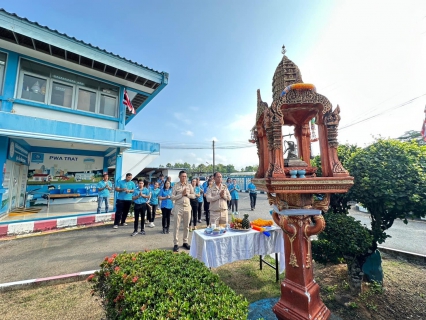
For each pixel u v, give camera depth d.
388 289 3.24
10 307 2.83
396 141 3.31
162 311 1.44
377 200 2.95
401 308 2.81
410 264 4.14
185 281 1.84
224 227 4.01
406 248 5.30
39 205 9.45
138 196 6.43
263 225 3.98
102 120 8.66
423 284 3.36
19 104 6.91
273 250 3.72
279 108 2.25
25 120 6.20
